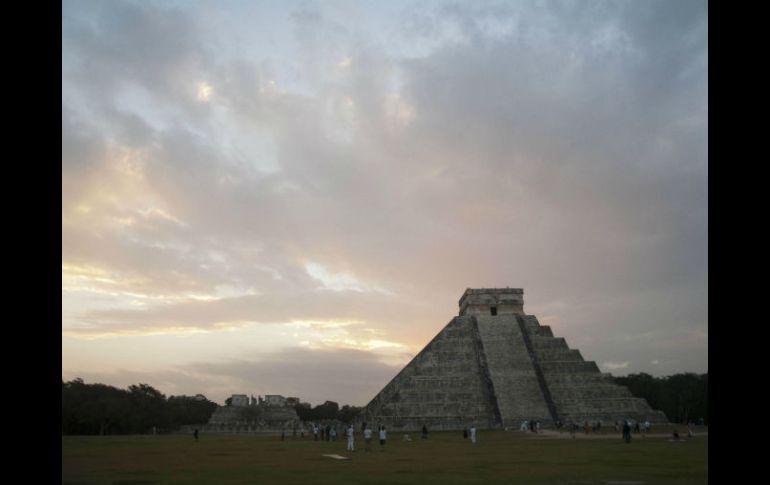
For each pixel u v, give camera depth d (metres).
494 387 102.56
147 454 46.66
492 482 25.17
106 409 117.31
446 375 108.12
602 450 46.22
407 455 43.59
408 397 102.50
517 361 107.50
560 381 104.81
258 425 134.38
